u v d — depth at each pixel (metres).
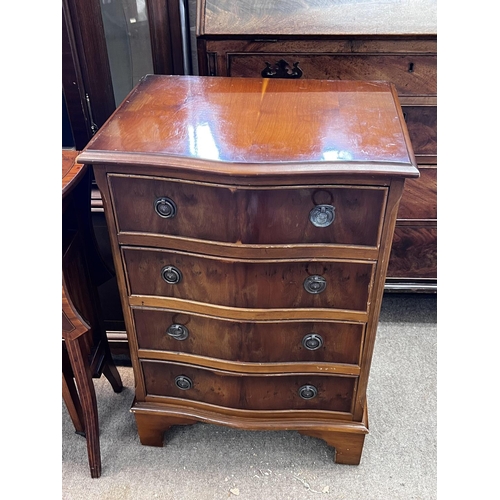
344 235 0.93
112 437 1.36
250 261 0.96
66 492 1.23
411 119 1.34
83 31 1.28
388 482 1.25
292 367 1.12
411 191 1.45
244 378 1.15
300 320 1.05
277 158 0.85
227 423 1.22
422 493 1.22
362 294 1.00
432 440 1.35
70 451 1.34
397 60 1.25
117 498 1.22
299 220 0.91
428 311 1.79
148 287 1.06
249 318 1.05
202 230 0.94
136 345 1.16
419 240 1.54
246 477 1.26
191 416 1.24
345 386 1.16
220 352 1.12
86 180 1.16
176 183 0.90
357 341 1.08
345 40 1.22
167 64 1.40
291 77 1.28
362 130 0.94
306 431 1.23
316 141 0.90
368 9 1.24
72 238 1.14
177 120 0.98
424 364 1.58
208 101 1.06
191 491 1.23
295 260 0.96
